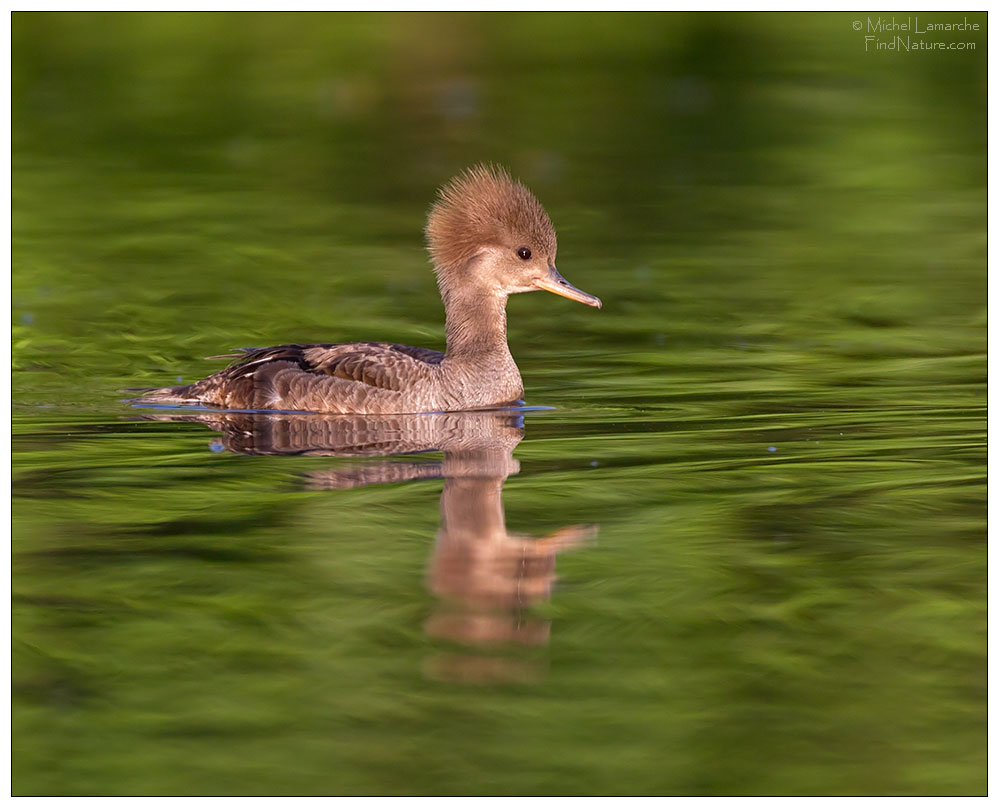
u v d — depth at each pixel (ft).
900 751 33.45
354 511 47.19
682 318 76.07
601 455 53.62
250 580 41.81
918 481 49.85
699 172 106.42
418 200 99.71
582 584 41.70
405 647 38.22
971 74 128.77
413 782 32.19
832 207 98.27
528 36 142.20
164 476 50.90
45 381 65.00
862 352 69.36
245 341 71.77
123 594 40.81
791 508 47.37
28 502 47.73
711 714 34.78
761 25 144.05
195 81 126.62
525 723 34.35
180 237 90.38
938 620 39.37
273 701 35.40
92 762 32.83
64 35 134.62
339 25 140.77
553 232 64.54
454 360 62.75
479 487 49.73
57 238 89.66
